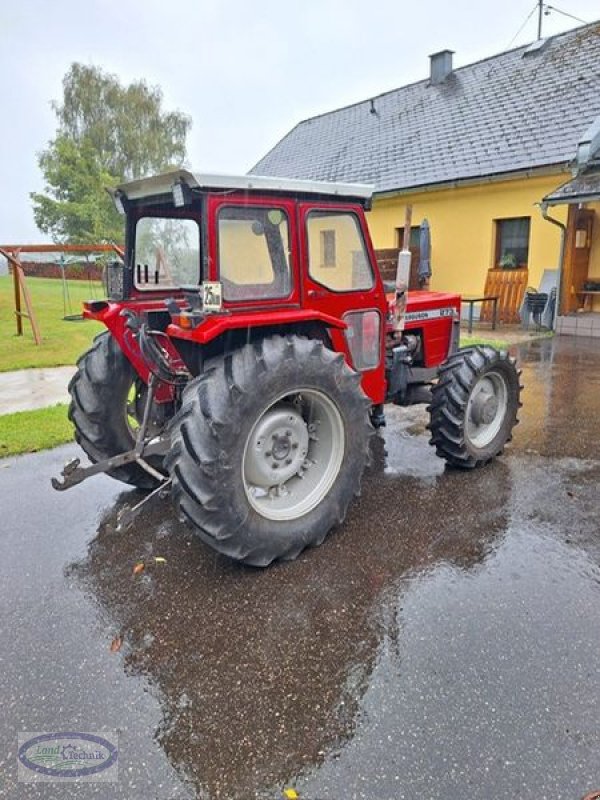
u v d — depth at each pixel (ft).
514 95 37.37
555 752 5.12
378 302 10.31
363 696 5.85
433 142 39.04
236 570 8.25
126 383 10.40
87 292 54.13
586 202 27.17
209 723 5.60
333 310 9.46
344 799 4.78
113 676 6.24
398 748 5.23
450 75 45.55
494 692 5.83
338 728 5.48
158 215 10.05
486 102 38.86
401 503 10.25
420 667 6.22
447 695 5.81
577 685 5.89
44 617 7.27
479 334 29.66
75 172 92.53
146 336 8.63
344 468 8.99
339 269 9.46
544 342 27.14
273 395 7.97
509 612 7.10
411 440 13.71
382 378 10.75
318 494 8.78
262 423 8.22
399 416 15.80
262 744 5.35
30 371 22.63
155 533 9.41
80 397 10.19
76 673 6.29
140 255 10.07
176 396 10.03
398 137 42.70
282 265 8.52
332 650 6.54
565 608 7.15
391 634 6.77
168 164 107.04
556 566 8.11
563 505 10.05
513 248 33.96
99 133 102.22
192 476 7.43
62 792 4.95
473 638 6.64
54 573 8.27
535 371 20.93
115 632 6.96
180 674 6.25
